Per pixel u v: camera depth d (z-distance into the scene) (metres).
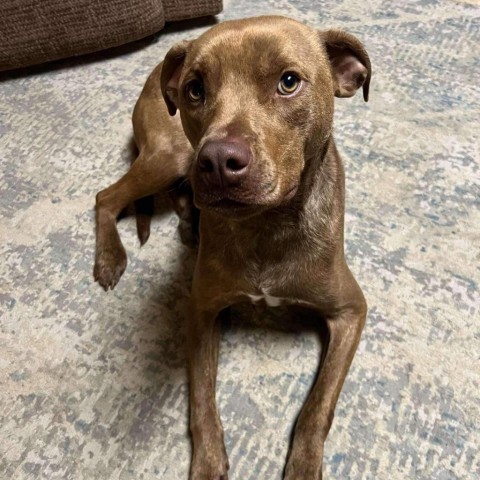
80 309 0.59
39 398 0.52
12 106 0.83
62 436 0.50
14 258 0.64
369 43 0.87
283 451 0.47
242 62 0.39
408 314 0.55
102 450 0.49
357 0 0.97
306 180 0.44
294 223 0.45
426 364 0.51
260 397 0.51
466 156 0.69
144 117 0.65
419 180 0.67
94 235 0.65
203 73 0.41
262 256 0.47
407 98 0.77
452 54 0.84
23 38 0.84
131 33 0.88
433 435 0.47
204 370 0.49
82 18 0.84
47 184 0.71
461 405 0.49
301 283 0.48
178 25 0.96
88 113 0.80
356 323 0.50
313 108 0.41
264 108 0.39
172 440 0.49
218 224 0.47
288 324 0.56
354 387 0.50
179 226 0.65
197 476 0.45
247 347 0.54
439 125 0.73
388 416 0.49
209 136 0.37
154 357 0.54
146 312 0.58
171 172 0.63
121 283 0.61
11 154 0.75
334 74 0.47
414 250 0.60
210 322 0.52
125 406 0.51
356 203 0.65
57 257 0.63
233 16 0.96
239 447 0.48
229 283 0.49
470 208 0.64
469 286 0.57
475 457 0.46
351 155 0.70
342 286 0.49
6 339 0.56
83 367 0.54
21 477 0.47
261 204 0.37
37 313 0.58
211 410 0.48
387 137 0.72
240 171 0.36
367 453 0.47
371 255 0.60
